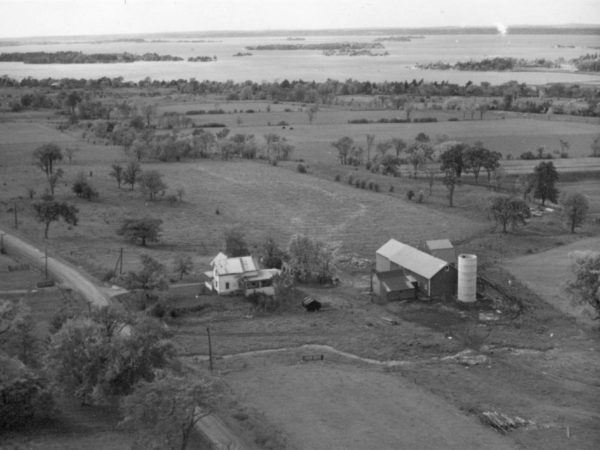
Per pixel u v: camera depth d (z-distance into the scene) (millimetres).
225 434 67500
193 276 120875
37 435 66312
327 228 157000
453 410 76312
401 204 179250
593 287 100500
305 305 107875
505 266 131250
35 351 81562
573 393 81312
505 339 96812
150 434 59469
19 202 171875
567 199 166000
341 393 80125
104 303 104125
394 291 111812
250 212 169750
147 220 142375
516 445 68875
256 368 87125
